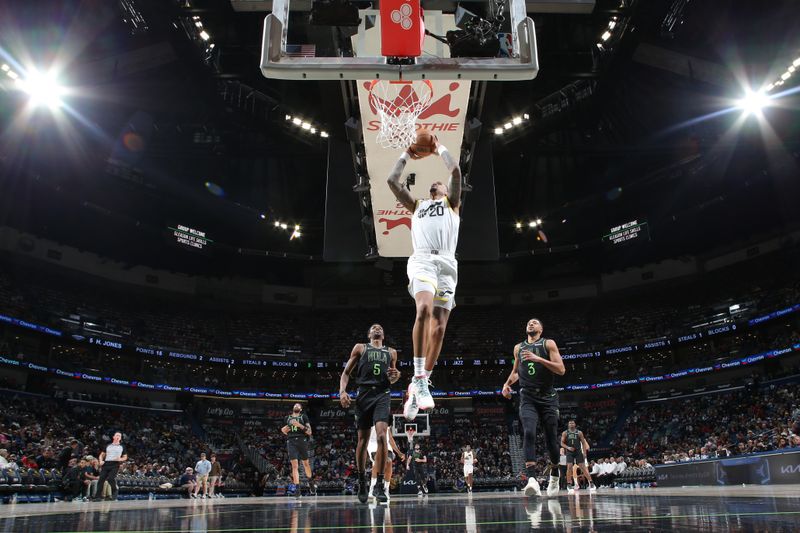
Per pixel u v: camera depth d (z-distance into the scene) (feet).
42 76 95.45
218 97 108.27
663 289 145.69
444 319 14.73
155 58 100.42
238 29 97.40
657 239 137.69
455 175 15.30
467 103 42.04
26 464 65.31
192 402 134.00
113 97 106.73
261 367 137.59
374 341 21.08
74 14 88.53
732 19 94.84
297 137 120.47
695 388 130.72
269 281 155.43
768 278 129.90
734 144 115.24
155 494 75.36
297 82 108.99
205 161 134.92
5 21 85.92
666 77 108.27
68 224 123.13
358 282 156.87
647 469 83.97
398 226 52.29
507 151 123.65
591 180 140.36
